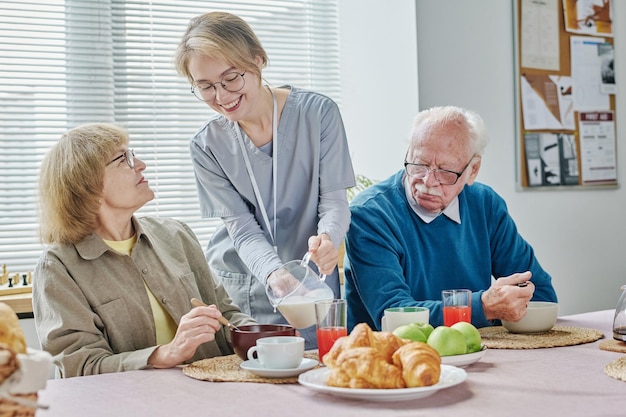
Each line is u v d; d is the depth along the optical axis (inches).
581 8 150.4
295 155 85.5
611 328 77.5
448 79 137.5
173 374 62.2
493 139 142.5
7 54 120.2
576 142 150.5
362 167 137.7
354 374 51.6
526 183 145.3
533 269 90.0
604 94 153.6
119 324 72.5
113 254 74.4
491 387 54.1
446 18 136.9
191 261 81.8
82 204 71.9
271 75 135.3
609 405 49.0
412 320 66.6
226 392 55.3
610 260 156.3
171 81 129.6
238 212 86.2
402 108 135.0
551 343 68.4
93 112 124.8
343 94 139.0
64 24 123.3
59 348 68.8
